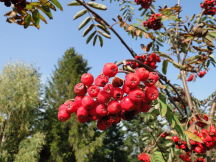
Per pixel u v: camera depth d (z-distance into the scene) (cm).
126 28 287
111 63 173
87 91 172
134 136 3259
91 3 233
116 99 171
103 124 183
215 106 294
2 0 196
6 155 2247
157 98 185
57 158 2703
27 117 2452
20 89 2352
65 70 3225
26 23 220
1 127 2348
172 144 306
